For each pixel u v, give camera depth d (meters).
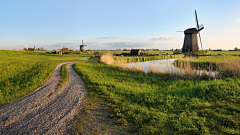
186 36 52.91
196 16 51.47
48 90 9.59
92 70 18.62
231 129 4.32
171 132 4.40
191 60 23.58
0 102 7.47
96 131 4.61
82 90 9.55
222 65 15.88
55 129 4.76
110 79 13.09
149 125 4.82
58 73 16.48
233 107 5.56
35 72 16.84
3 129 4.83
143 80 13.08
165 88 10.01
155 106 6.52
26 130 4.74
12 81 13.22
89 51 99.00
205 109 5.72
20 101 7.62
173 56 47.41
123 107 6.37
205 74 12.77
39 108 6.62
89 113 6.00
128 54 67.38
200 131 4.32
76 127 4.88
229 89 7.27
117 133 4.48
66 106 6.81
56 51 85.81
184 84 11.05
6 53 66.31
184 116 5.33
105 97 7.99
